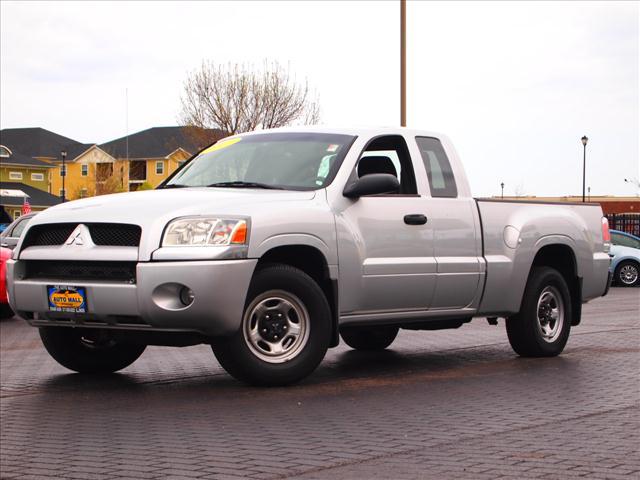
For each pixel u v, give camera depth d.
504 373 8.38
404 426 5.95
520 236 9.23
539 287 9.45
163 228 7.04
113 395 7.30
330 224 7.71
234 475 4.73
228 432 5.80
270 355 7.49
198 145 47.69
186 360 9.57
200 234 7.05
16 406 6.85
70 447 5.45
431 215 8.50
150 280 6.95
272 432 5.79
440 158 8.88
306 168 8.08
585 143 46.53
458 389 7.45
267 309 7.45
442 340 11.38
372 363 9.16
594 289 10.16
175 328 7.04
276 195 7.63
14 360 9.98
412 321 8.52
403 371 8.55
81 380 8.16
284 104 47.28
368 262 7.98
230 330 7.16
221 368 8.88
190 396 7.19
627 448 5.25
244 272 7.13
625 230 38.53
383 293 8.09
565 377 8.09
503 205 9.23
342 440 5.53
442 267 8.52
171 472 4.81
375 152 8.52
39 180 96.12
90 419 6.31
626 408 6.54
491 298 9.03
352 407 6.65
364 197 8.09
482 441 5.46
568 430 5.77
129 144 104.56
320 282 7.87
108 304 7.09
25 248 7.62
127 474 4.79
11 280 7.62
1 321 15.72
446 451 5.21
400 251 8.23
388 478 4.63
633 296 22.06
